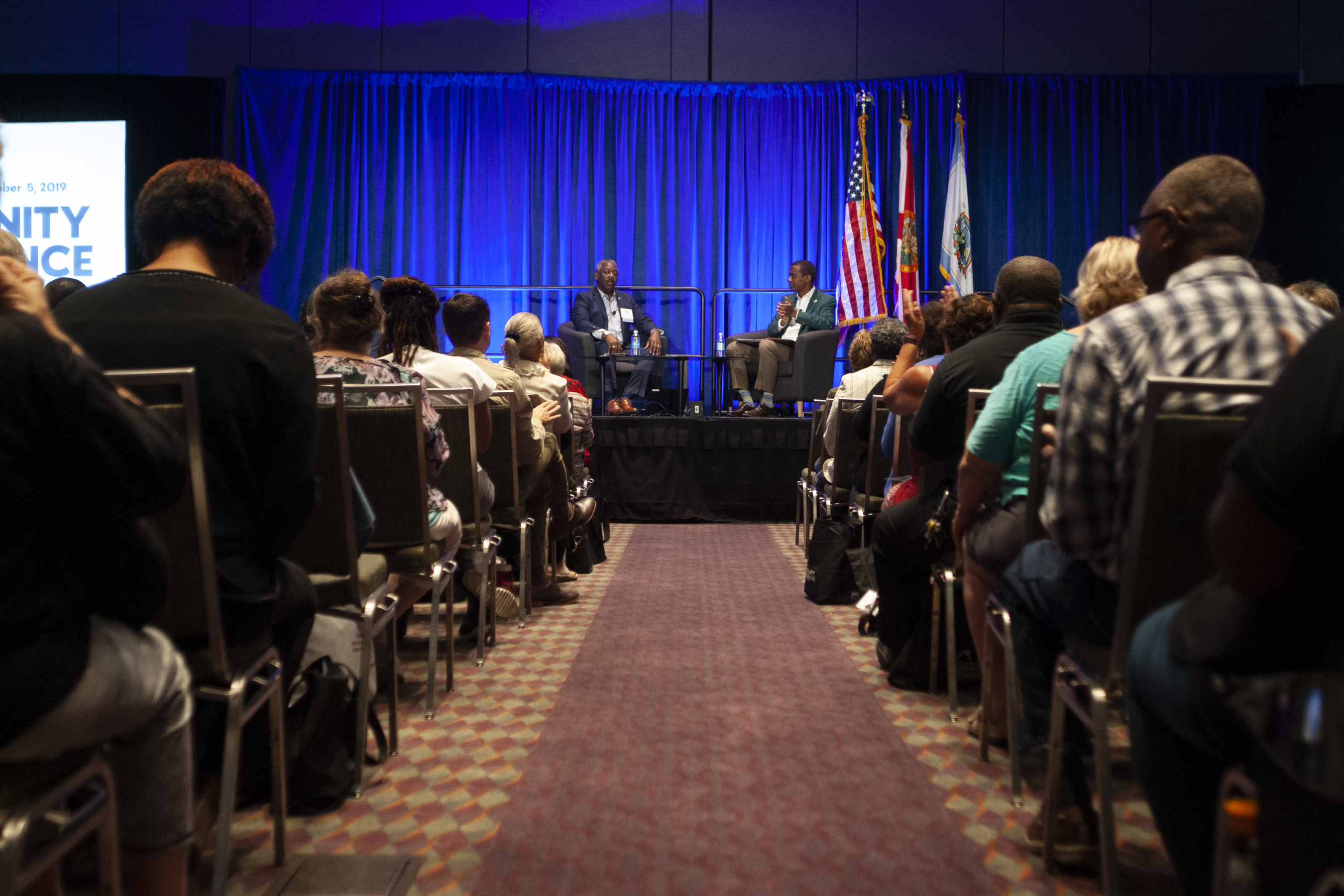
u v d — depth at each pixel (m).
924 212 8.07
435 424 2.30
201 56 8.23
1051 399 1.82
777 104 8.15
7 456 0.90
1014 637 1.73
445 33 8.35
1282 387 0.81
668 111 8.16
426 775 2.00
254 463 1.47
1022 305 2.30
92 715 0.99
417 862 1.60
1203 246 1.43
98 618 1.06
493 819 1.77
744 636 3.24
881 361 4.01
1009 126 8.08
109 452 0.95
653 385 7.35
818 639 3.21
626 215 8.16
